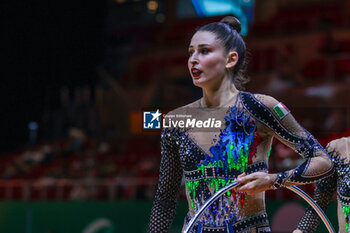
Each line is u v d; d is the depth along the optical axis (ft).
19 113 94.43
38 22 91.09
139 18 104.99
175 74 94.17
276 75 81.20
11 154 87.76
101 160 72.84
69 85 95.04
